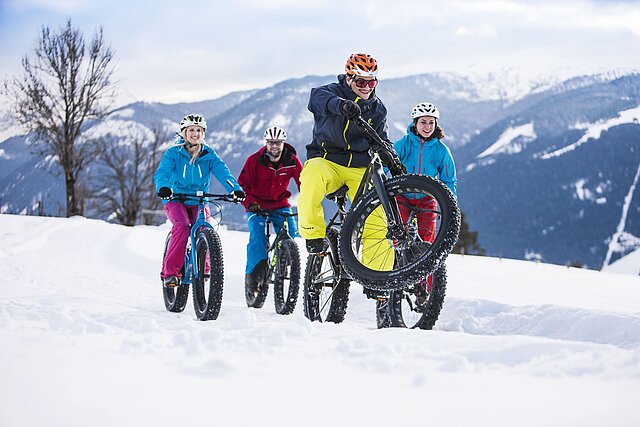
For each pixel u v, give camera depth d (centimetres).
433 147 755
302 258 1248
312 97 608
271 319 712
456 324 703
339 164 631
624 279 1303
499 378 301
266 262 832
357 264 546
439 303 629
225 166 762
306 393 271
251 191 828
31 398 246
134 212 4222
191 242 730
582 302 881
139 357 321
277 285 795
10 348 321
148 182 4241
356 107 564
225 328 484
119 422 229
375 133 568
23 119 2984
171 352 342
